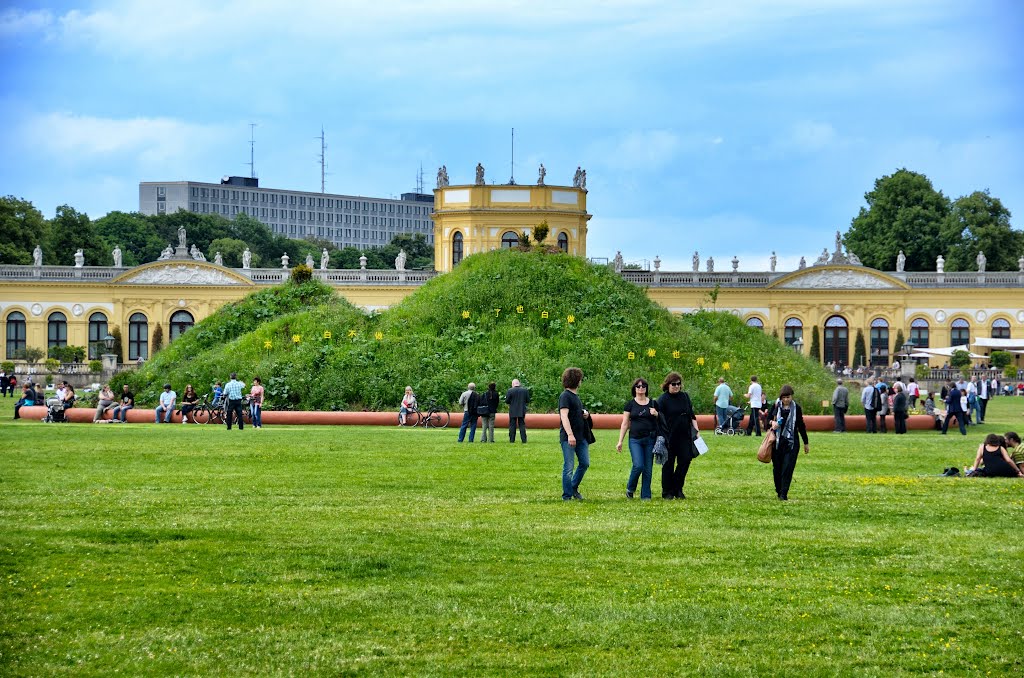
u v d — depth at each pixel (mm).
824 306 134750
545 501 31156
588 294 75312
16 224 153625
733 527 27438
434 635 19672
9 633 19719
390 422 61719
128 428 57125
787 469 31531
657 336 72062
